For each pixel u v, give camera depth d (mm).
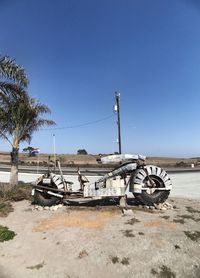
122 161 12523
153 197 12125
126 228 9578
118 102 29531
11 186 15672
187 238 8914
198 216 11070
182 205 12961
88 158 71500
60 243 8758
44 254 8219
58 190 12352
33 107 18438
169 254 8023
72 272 7312
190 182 23656
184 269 7484
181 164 56375
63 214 11414
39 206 12438
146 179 12328
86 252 8141
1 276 7246
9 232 9594
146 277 7117
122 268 7430
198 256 8047
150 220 10359
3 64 15125
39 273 7316
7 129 17781
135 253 8031
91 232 9375
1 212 11844
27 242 9008
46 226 10188
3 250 8617
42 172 35344
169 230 9445
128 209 11438
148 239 8742
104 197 12188
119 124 29516
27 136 19375
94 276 7152
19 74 15500
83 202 13492
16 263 7848
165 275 7227
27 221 10820
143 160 12664
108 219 10539
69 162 57625
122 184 12164
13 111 17109
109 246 8375
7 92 16188
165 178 12281
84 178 12820
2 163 54844
